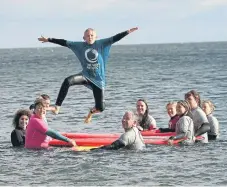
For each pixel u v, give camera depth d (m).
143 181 17.72
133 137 22.89
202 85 61.69
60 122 34.41
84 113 38.69
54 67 123.25
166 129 25.94
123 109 40.56
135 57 188.75
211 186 17.09
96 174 18.64
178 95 51.00
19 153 22.38
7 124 33.00
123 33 20.75
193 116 25.00
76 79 20.78
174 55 194.75
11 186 17.20
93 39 20.84
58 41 20.92
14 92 57.72
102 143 23.77
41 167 19.78
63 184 17.41
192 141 24.19
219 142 24.95
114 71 100.56
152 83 67.00
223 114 35.81
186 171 19.08
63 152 22.48
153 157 21.38
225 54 182.12
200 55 181.25
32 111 24.83
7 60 191.00
